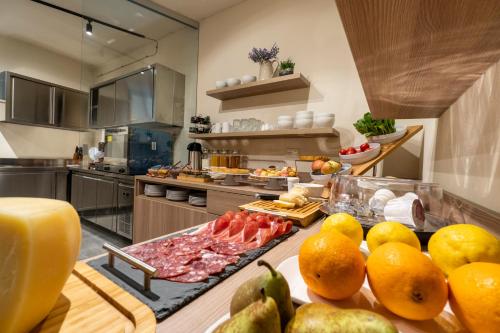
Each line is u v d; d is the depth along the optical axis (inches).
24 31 137.3
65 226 13.3
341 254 14.5
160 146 122.8
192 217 81.9
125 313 15.1
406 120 68.7
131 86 125.3
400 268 12.6
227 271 21.5
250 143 101.4
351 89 80.0
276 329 9.3
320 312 10.8
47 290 12.6
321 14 86.0
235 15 108.5
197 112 121.3
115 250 20.3
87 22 124.4
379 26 17.2
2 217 11.3
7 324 11.3
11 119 129.4
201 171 92.1
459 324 13.4
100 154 136.7
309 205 45.5
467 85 33.3
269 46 97.8
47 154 155.1
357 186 38.0
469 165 34.7
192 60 123.3
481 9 14.6
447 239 16.1
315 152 86.4
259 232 30.0
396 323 13.5
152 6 108.0
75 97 154.9
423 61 24.0
